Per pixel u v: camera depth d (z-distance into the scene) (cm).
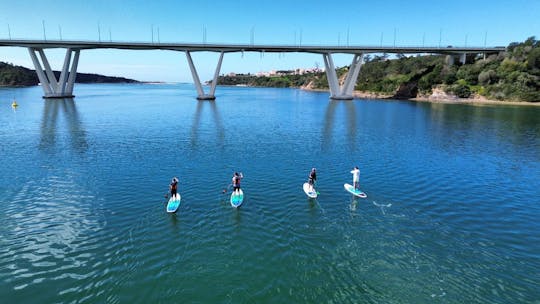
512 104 9012
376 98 12775
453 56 12462
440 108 8312
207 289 1180
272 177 2462
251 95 15112
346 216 1797
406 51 11188
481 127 5131
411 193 2172
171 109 7656
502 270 1310
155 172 2552
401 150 3466
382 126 5222
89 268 1294
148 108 7844
